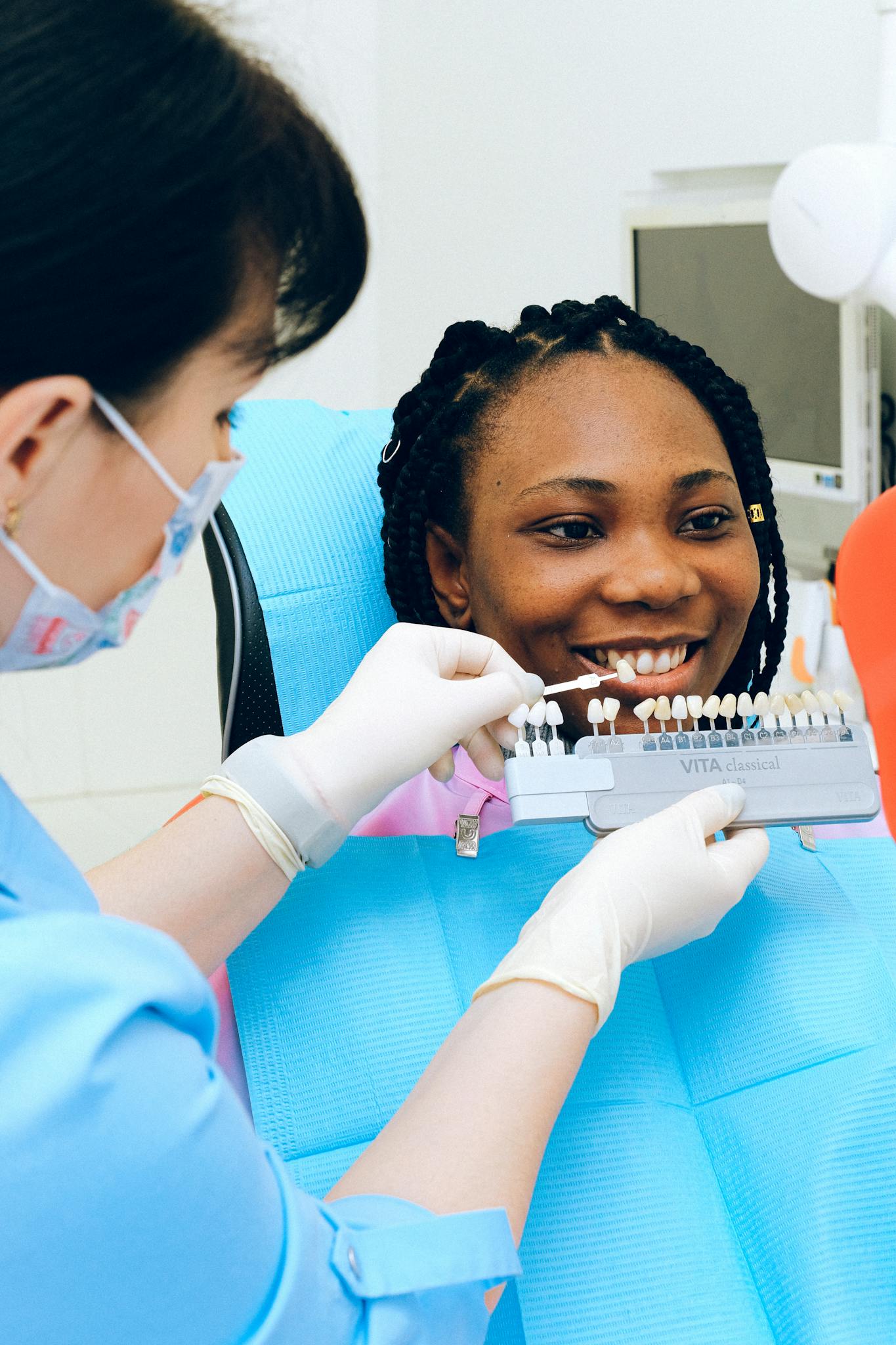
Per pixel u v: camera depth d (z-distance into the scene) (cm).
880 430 159
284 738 78
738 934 86
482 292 228
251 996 82
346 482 107
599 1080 79
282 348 48
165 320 41
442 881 89
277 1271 45
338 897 86
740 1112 80
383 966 83
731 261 166
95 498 45
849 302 151
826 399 158
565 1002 63
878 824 101
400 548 98
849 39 166
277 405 114
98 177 38
